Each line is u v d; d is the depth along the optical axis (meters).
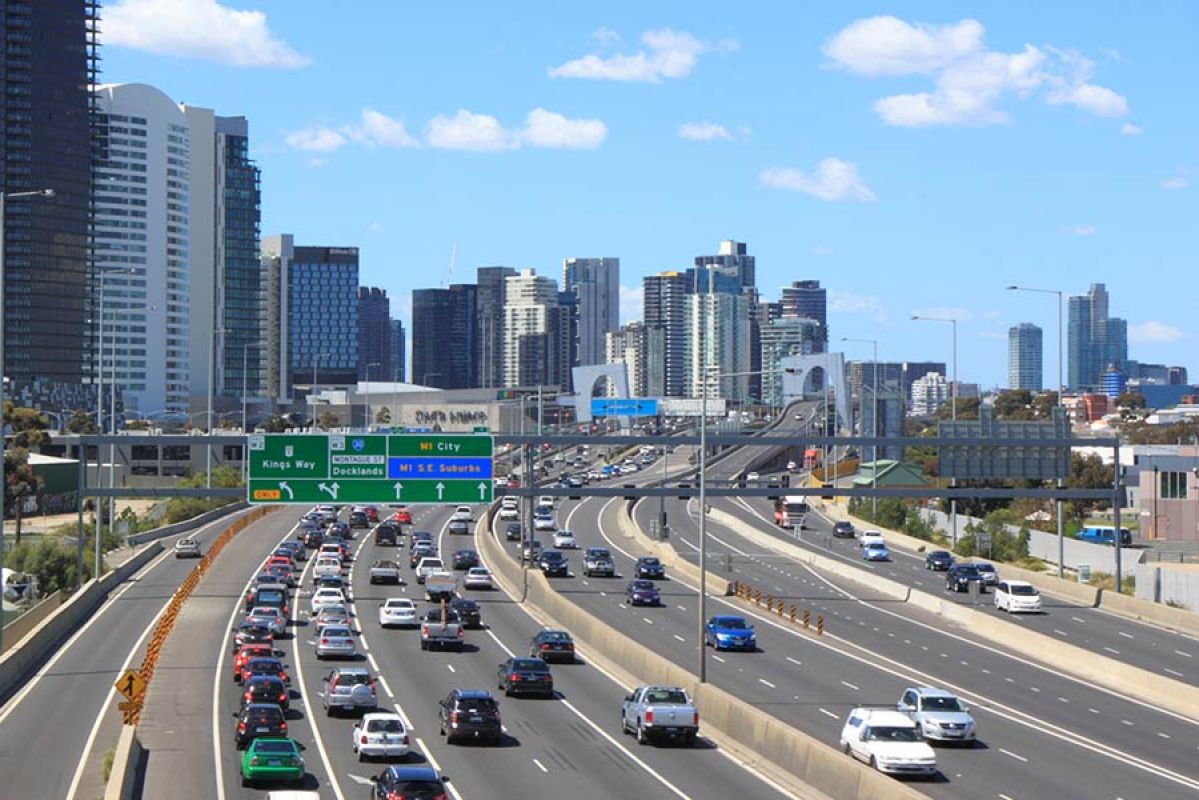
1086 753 63.22
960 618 114.06
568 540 168.12
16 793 51.38
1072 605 122.75
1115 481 121.44
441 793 46.16
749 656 94.69
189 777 53.97
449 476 109.69
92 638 96.94
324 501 109.38
